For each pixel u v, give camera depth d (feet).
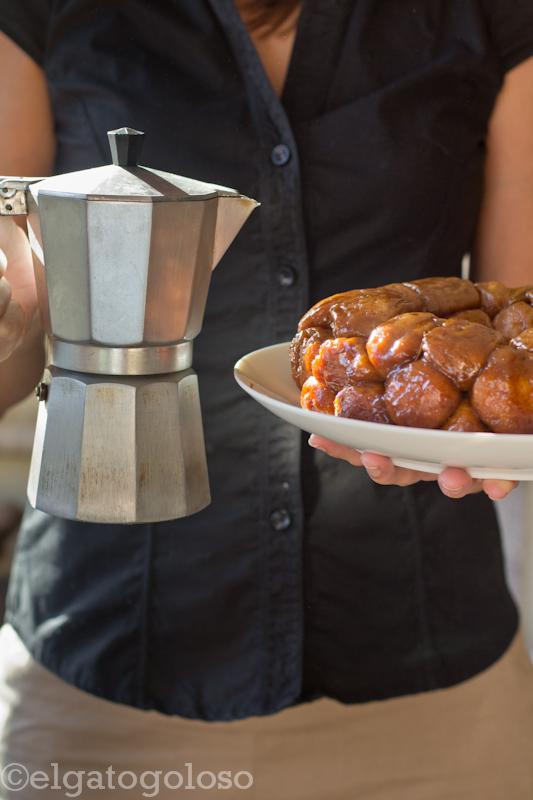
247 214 2.68
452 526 3.91
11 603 4.15
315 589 3.82
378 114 3.63
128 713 3.86
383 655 3.90
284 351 3.25
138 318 2.43
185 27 3.60
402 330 2.71
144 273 2.38
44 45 3.71
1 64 3.71
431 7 3.71
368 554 3.83
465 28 3.73
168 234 2.37
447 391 2.61
